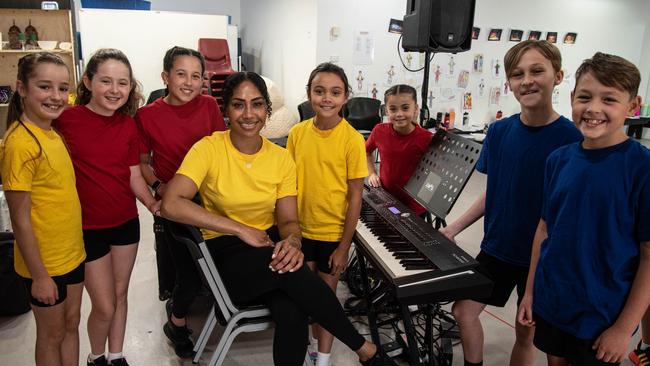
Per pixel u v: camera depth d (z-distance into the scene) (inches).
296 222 66.6
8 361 83.3
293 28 205.2
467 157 70.6
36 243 55.7
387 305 88.5
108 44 189.0
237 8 280.5
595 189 48.4
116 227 69.3
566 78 249.4
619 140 47.9
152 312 99.7
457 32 103.7
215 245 64.9
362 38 197.3
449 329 87.7
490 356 87.3
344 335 61.6
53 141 57.1
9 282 94.1
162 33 194.2
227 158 62.6
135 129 70.1
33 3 164.9
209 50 194.9
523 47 59.6
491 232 67.6
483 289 57.2
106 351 83.5
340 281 112.8
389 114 88.1
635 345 90.4
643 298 47.2
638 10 254.5
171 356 85.7
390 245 64.9
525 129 62.4
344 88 65.4
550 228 54.1
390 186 92.1
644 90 272.1
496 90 234.7
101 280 68.9
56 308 59.8
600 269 49.4
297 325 59.2
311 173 68.5
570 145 53.3
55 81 54.7
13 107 55.4
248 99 60.0
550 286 53.1
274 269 59.5
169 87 75.5
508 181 63.9
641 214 46.3
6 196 54.6
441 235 66.9
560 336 54.0
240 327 62.0
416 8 102.3
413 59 210.4
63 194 58.0
